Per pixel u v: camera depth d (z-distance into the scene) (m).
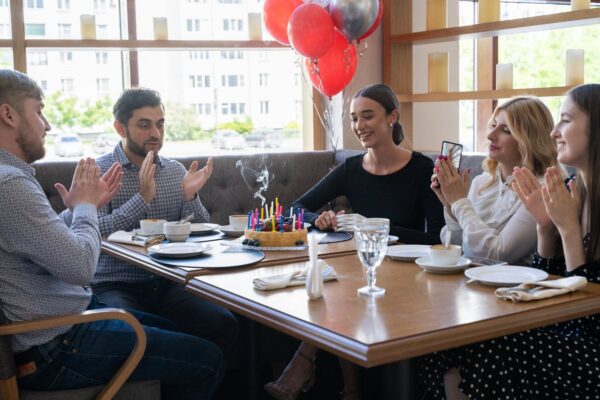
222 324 2.70
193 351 2.14
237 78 4.45
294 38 3.37
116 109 2.96
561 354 1.80
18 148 2.01
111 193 2.37
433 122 4.97
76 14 4.04
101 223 2.78
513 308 1.61
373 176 3.12
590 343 1.83
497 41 5.13
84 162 2.12
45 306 1.92
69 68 4.05
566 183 2.34
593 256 1.95
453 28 4.00
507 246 2.26
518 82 5.27
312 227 2.89
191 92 4.35
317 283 1.73
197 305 2.73
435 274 2.01
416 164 3.06
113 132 4.19
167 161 3.04
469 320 1.52
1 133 1.99
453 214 2.60
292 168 4.13
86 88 4.11
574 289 1.74
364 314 1.58
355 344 1.38
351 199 3.19
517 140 2.47
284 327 1.56
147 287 2.82
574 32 5.39
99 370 1.98
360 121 3.07
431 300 1.70
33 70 3.98
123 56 4.18
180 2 4.24
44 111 4.03
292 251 2.37
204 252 2.32
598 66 5.45
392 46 4.45
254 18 4.18
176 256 2.27
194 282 1.99
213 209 3.91
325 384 2.89
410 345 1.39
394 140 3.16
